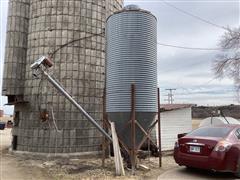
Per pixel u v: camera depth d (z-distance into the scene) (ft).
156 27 25.85
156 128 35.19
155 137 34.65
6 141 52.80
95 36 34.58
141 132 23.93
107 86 25.17
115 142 23.20
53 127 31.58
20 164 27.71
